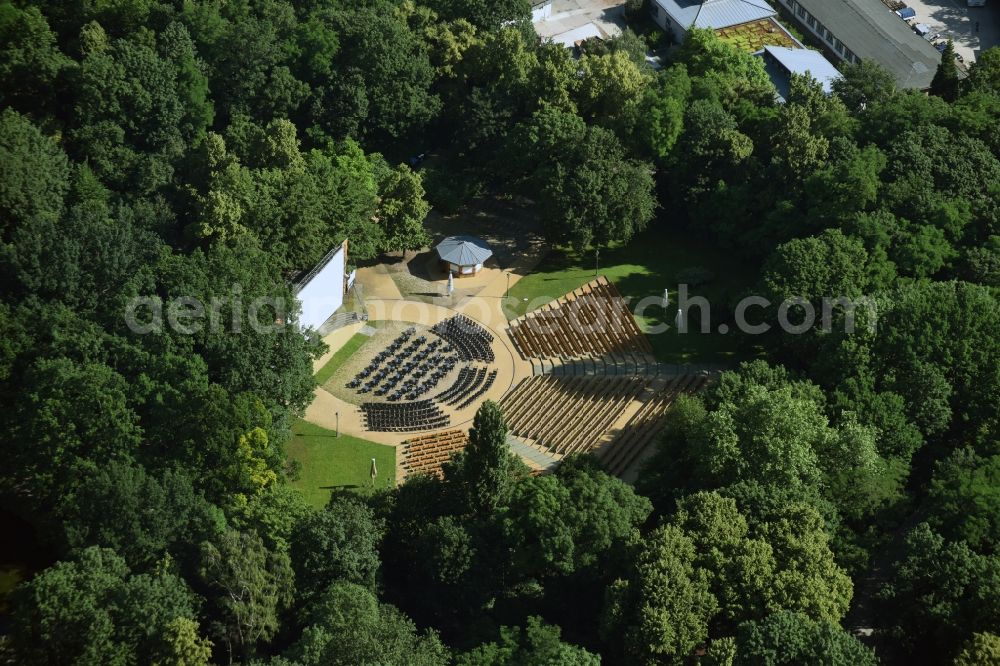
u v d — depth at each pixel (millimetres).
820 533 166875
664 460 189625
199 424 179625
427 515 178125
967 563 162625
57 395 180125
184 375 187125
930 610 160750
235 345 191750
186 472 176375
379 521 176750
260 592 159875
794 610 159125
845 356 193875
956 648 159375
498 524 172375
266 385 192500
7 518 192500
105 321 198125
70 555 167625
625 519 171875
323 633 154625
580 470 184500
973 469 180375
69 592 155250
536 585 170750
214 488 178750
